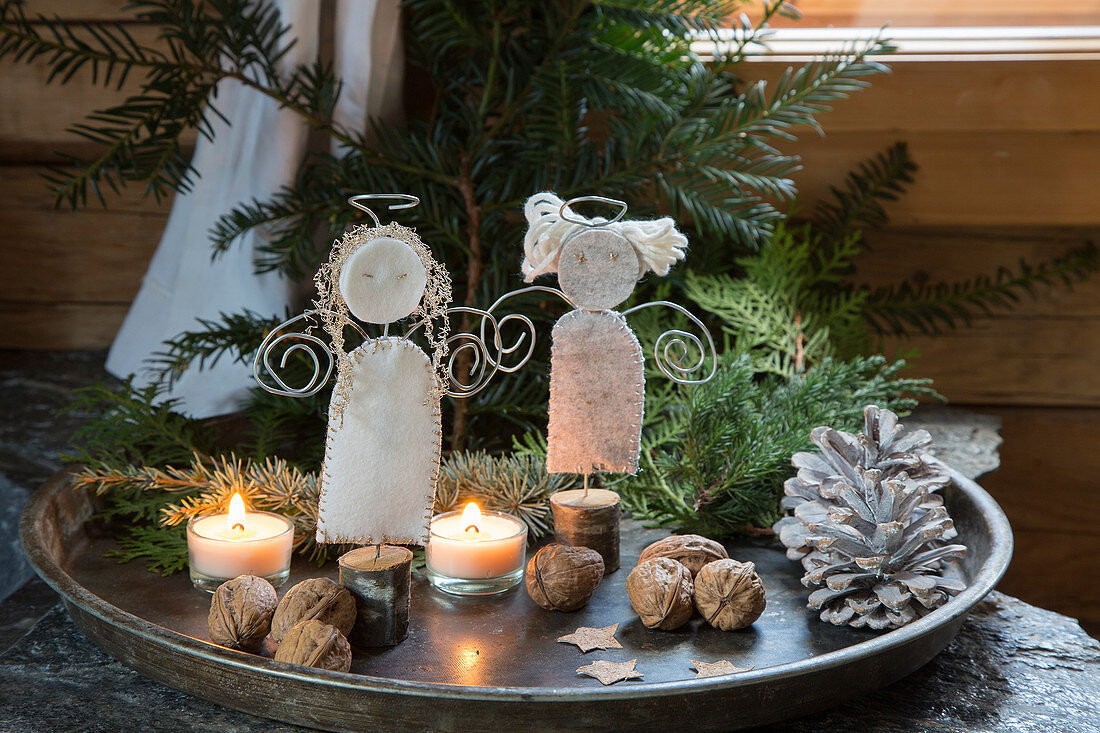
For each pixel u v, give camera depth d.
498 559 0.76
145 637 0.61
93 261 1.46
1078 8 1.29
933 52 1.28
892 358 1.42
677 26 1.08
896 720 0.62
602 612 0.73
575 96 1.06
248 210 1.06
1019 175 1.30
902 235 1.37
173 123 1.01
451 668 0.64
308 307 1.19
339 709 0.57
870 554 0.72
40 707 0.62
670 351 1.07
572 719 0.56
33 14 1.26
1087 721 0.63
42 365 1.42
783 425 0.93
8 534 1.02
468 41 1.06
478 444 1.04
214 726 0.60
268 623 0.66
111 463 0.89
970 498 0.86
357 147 1.04
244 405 1.15
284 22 1.08
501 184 1.10
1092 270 1.35
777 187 1.11
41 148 1.37
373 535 0.69
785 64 1.27
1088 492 1.43
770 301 1.16
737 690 0.57
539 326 1.11
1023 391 1.41
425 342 1.05
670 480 0.95
